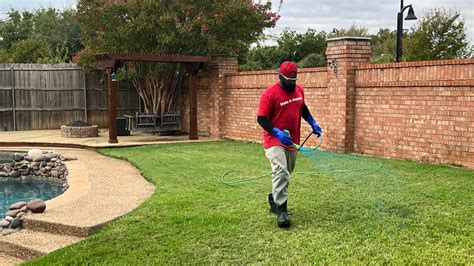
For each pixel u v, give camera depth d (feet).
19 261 17.92
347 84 36.45
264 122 17.88
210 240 17.10
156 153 39.63
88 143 46.50
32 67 61.87
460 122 29.37
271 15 55.26
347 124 36.83
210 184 26.43
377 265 14.30
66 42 104.37
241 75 48.60
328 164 27.58
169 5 51.72
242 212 20.20
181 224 18.92
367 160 30.58
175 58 47.32
